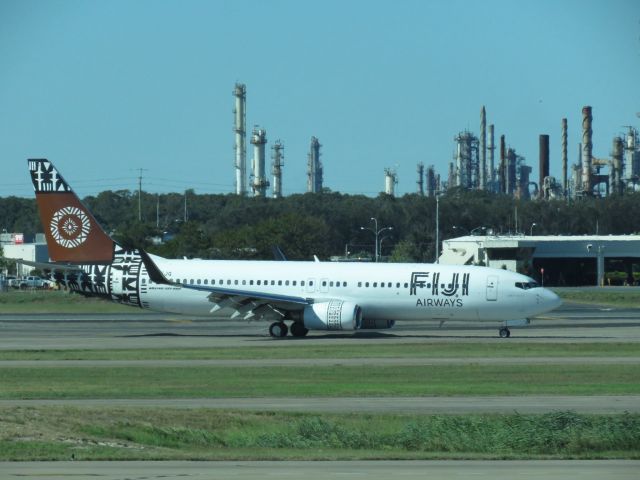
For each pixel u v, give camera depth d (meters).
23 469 90.12
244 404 131.25
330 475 86.88
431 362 177.50
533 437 106.44
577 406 129.25
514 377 157.12
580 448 104.88
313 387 146.25
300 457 97.44
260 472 88.56
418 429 110.06
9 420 111.88
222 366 171.75
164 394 139.50
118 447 102.56
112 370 166.12
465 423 112.31
